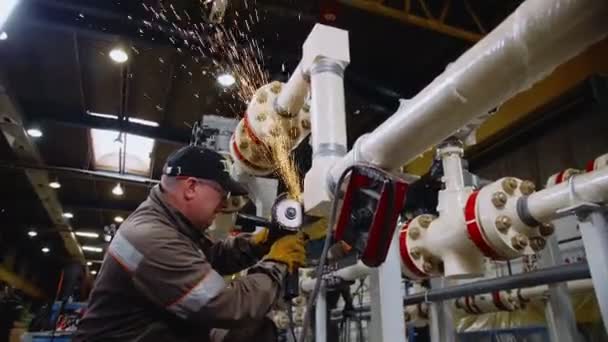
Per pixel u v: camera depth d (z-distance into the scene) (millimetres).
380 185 682
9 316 5527
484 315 2631
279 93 1398
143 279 813
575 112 2727
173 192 954
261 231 1213
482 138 3180
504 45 538
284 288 935
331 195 859
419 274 1378
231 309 808
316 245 1357
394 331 927
